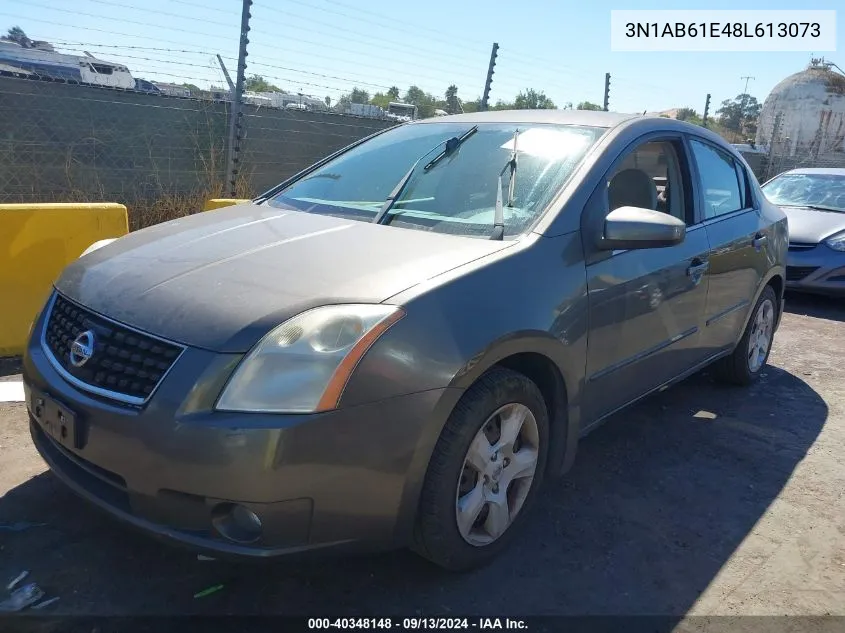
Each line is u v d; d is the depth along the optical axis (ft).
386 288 7.71
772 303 16.37
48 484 10.23
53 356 8.33
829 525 10.50
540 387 9.60
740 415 14.57
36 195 25.45
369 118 33.30
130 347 7.51
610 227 9.59
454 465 7.87
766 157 56.65
